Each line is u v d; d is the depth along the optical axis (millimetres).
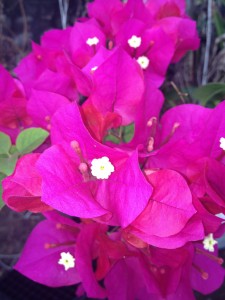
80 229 125
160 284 117
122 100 121
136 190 97
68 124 101
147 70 168
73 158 105
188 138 127
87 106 116
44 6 306
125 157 103
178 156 116
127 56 114
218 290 220
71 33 164
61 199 95
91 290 108
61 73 148
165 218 99
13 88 150
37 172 104
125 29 158
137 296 128
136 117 119
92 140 98
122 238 120
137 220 102
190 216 96
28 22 312
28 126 150
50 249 129
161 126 130
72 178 100
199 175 116
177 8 186
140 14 172
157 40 160
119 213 101
